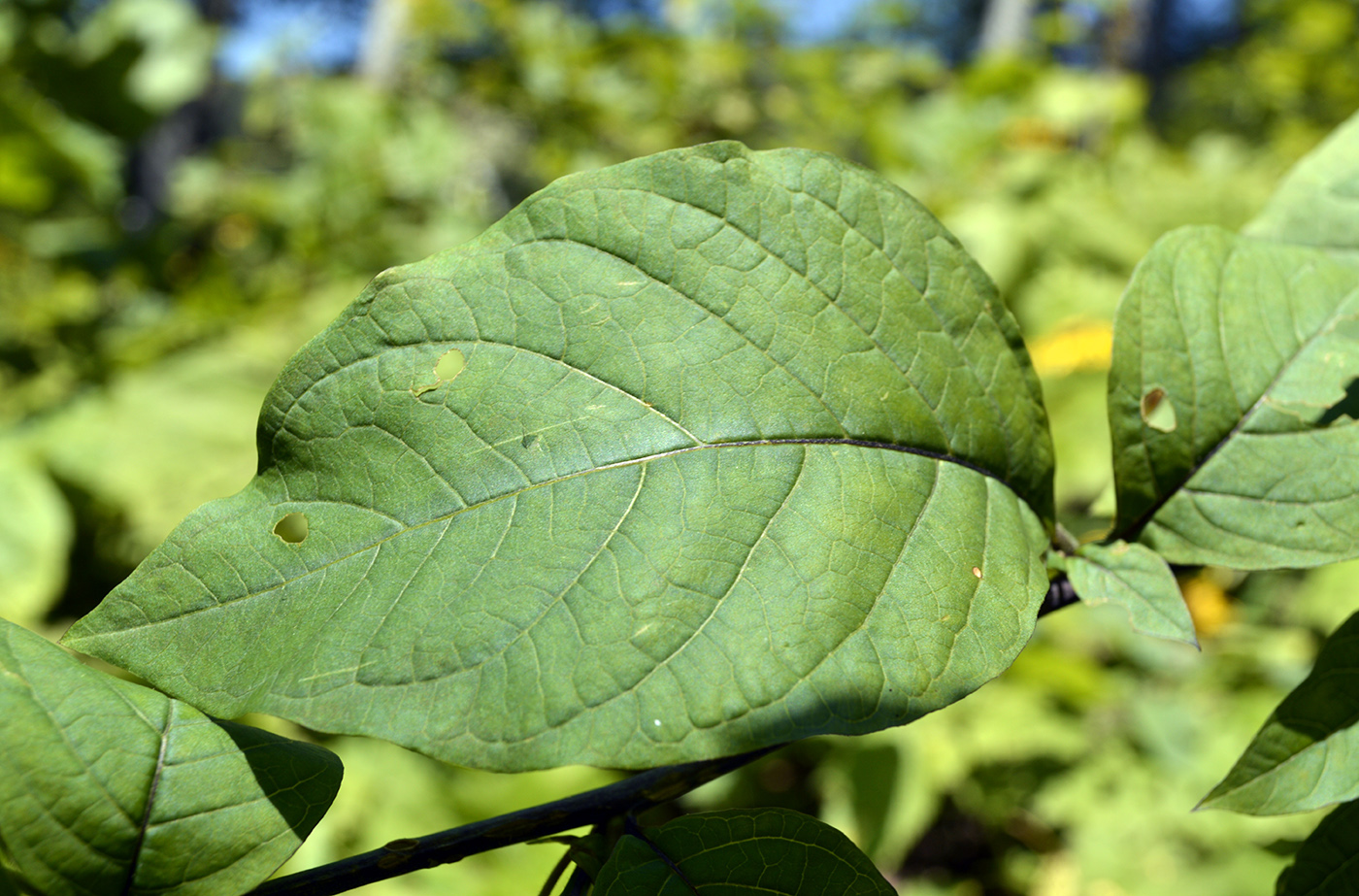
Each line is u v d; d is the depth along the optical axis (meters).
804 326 0.26
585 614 0.24
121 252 1.46
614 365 0.25
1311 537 0.27
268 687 0.23
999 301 0.28
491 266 0.25
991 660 0.24
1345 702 0.26
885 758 0.73
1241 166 1.36
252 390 0.99
